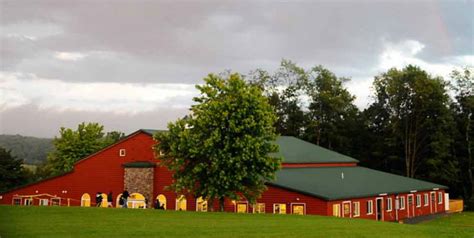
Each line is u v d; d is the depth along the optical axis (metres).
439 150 73.56
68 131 76.12
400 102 77.19
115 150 51.62
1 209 26.98
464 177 76.56
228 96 36.53
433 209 60.28
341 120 88.00
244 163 35.72
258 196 37.94
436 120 74.56
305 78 90.75
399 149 80.38
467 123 76.00
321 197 39.97
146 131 50.59
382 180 55.66
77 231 20.58
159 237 19.98
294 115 90.12
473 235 23.94
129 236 19.91
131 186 50.00
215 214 29.86
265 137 36.34
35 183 54.00
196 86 37.53
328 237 21.52
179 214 28.97
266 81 90.94
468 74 78.38
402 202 52.62
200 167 35.94
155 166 49.38
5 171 71.44
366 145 86.12
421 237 22.69
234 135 35.75
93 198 51.84
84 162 52.72
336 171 56.19
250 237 20.73
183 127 37.59
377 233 23.31
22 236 18.98
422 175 78.19
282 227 24.02
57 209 28.23
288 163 52.84
